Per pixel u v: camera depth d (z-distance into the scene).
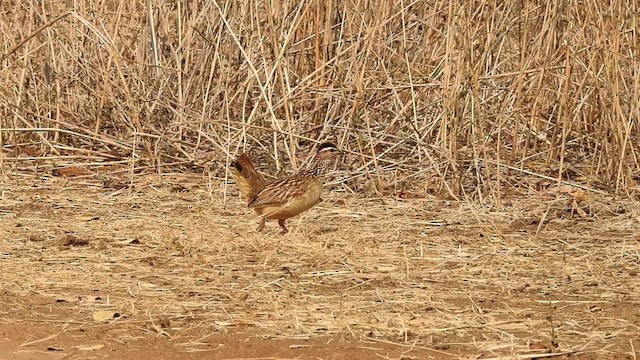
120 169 16.00
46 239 12.60
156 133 16.44
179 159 16.17
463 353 8.95
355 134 16.03
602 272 11.41
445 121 15.39
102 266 11.52
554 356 8.86
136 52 17.72
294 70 17.69
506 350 9.01
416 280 11.11
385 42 16.88
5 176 15.59
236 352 8.99
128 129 16.56
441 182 14.95
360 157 15.98
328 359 8.81
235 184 15.35
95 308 10.17
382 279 11.13
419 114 16.53
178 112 16.64
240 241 12.57
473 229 13.28
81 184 15.42
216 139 16.14
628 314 9.98
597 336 9.35
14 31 17.81
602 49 15.84
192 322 9.77
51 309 10.15
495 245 12.52
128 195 14.85
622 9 16.09
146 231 12.99
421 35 17.48
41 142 16.81
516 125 15.81
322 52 17.50
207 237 12.73
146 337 9.40
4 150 16.70
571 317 9.90
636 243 12.62
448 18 15.85
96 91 17.20
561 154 15.00
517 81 16.22
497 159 14.62
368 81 16.56
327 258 11.88
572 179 15.85
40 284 10.89
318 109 16.80
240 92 17.16
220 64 16.72
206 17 17.33
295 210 12.55
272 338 9.35
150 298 10.46
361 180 15.49
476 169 14.86
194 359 8.84
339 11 17.89
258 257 11.96
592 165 15.30
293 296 10.51
